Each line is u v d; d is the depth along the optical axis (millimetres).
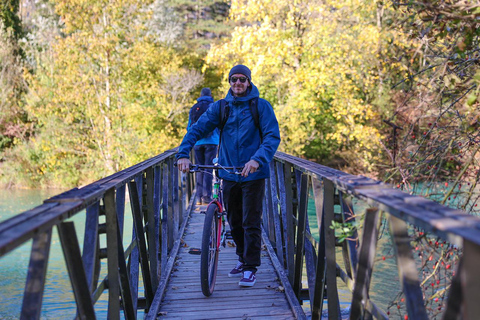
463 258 1236
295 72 19672
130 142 22047
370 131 16469
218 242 4219
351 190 2158
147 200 4188
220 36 40312
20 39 29812
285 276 4418
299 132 20781
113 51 21391
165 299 4031
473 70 3652
